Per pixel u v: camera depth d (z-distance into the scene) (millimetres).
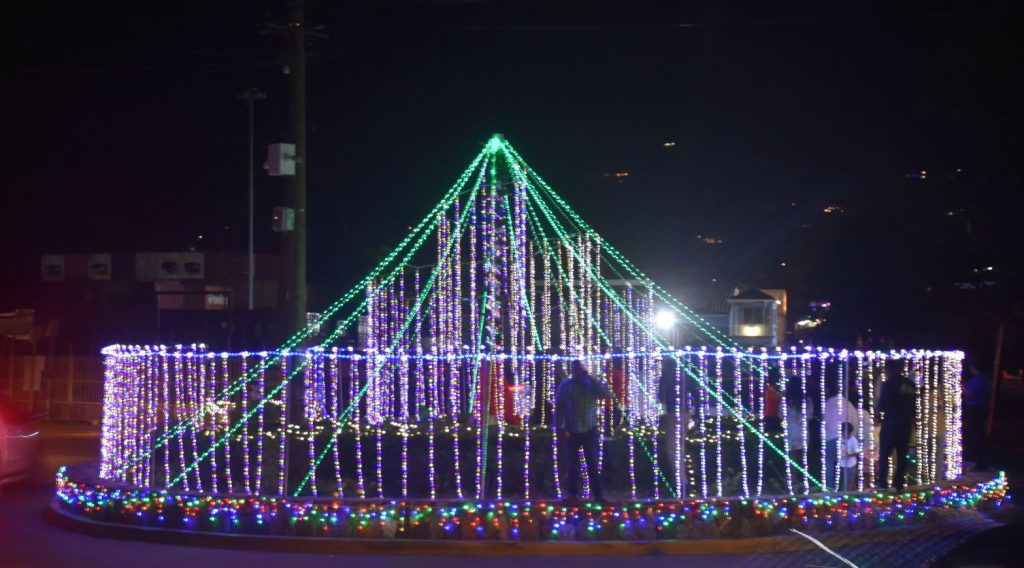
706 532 11781
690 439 14312
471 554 11422
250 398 22406
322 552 11523
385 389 17656
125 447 14555
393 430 14281
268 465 14031
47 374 32125
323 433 14273
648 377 19609
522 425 15320
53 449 23672
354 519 11812
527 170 18469
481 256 21281
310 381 16625
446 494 13570
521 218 16781
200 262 47938
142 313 38625
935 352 14844
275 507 11984
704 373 17141
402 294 22297
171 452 14609
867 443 14797
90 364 32094
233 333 32281
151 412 14648
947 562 9523
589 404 12359
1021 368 34125
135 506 12680
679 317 35375
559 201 20375
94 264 48750
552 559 11195
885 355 14164
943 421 15484
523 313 16766
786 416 14523
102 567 10727
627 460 14109
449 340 18953
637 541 11547
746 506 11992
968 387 17672
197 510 12281
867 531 12297
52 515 13617
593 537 11688
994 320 30594
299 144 17547
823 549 10375
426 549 11484
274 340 32219
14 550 11695
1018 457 22031
